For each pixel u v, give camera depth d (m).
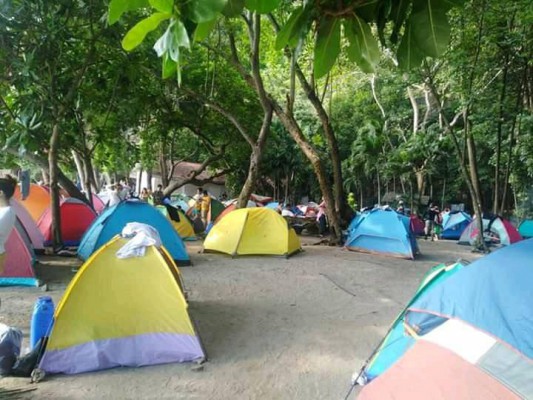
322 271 9.18
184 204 19.83
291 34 1.71
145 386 3.97
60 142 11.09
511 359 2.54
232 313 6.15
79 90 10.98
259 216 10.88
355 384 4.09
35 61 8.26
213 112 17.27
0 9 7.94
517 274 2.82
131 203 8.98
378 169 23.30
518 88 13.73
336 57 1.82
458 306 2.91
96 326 4.32
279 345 5.02
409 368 2.86
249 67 17.00
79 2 9.02
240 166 21.73
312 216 17.06
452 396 2.54
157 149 22.06
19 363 4.09
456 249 13.32
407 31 1.74
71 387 3.91
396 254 11.23
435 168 22.64
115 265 4.55
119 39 9.15
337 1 1.70
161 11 1.27
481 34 11.41
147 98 14.78
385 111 26.08
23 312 5.73
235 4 1.48
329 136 14.35
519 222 16.84
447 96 18.58
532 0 9.79
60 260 9.16
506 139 16.14
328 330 5.56
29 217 9.70
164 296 4.55
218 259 10.11
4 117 9.03
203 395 3.85
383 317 6.15
